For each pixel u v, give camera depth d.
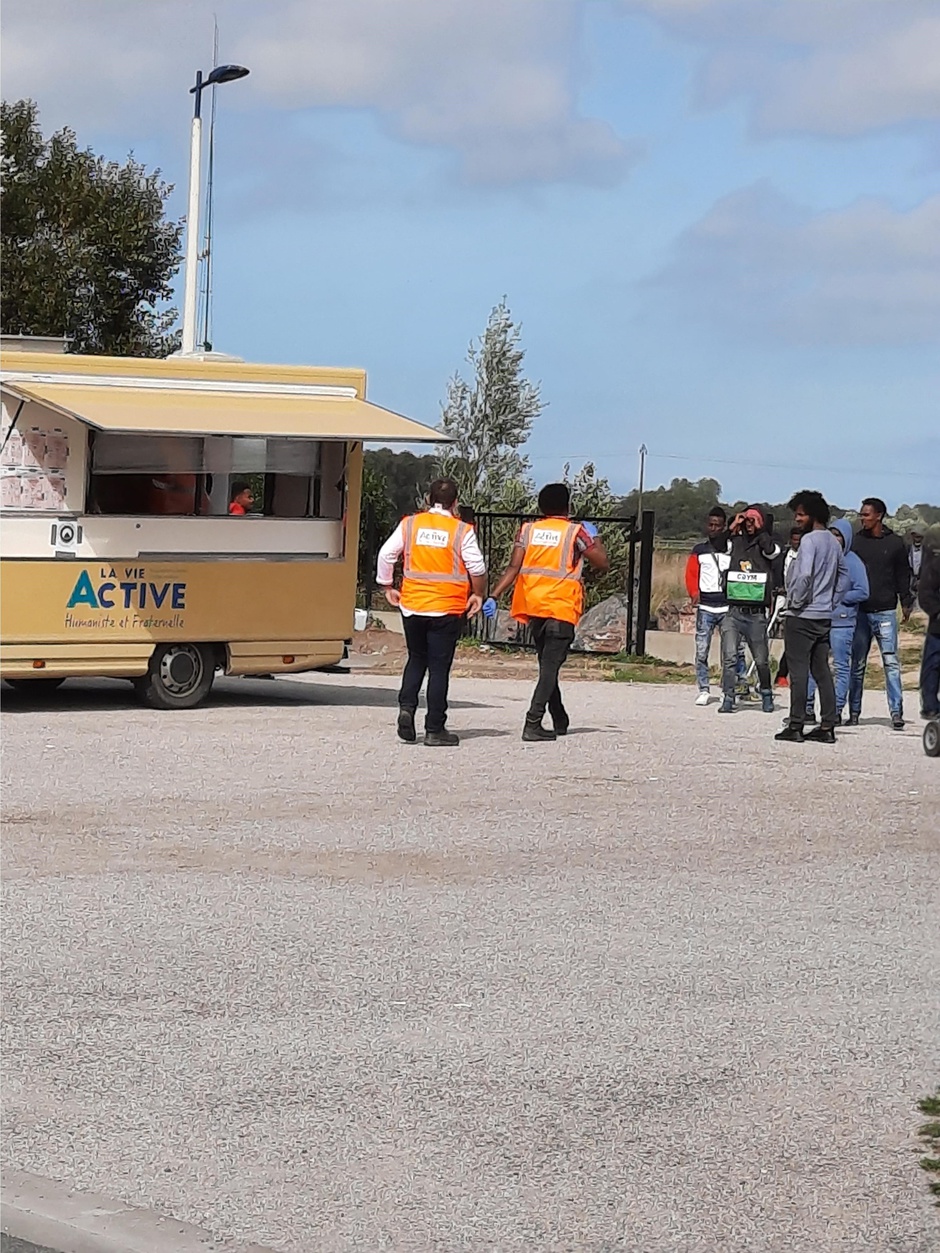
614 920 9.91
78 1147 6.31
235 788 13.83
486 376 45.72
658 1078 7.17
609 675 26.78
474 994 8.35
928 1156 6.31
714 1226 5.68
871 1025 7.96
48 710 18.78
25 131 37.78
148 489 18.64
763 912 10.18
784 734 17.94
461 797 13.71
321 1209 5.79
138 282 38.56
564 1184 6.02
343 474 19.72
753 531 21.27
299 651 19.58
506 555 31.19
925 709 17.81
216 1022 7.83
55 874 10.67
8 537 17.98
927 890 10.88
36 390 18.05
